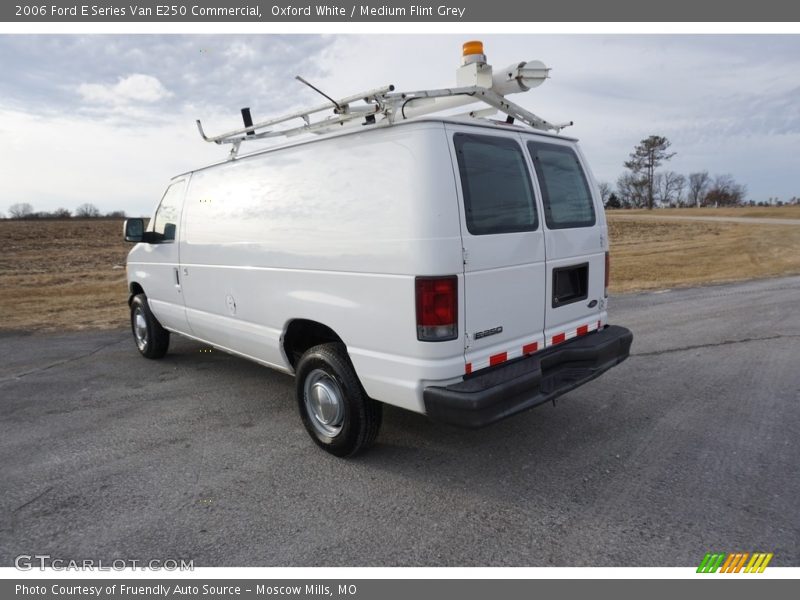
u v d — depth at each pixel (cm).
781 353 627
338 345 384
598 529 296
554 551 279
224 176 481
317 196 378
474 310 330
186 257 534
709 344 677
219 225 481
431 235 311
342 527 304
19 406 511
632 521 302
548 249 384
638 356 631
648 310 938
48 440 430
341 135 362
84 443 423
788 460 366
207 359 669
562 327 405
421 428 438
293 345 438
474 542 288
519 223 363
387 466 375
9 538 302
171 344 754
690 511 310
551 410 468
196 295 529
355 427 369
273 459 390
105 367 641
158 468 379
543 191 387
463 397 308
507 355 356
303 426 449
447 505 324
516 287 359
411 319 319
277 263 414
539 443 405
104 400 523
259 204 433
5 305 1133
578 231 414
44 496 344
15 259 2164
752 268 1694
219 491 346
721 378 543
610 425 434
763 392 500
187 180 540
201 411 488
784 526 294
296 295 399
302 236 388
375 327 342
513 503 324
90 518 319
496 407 319
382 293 334
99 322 941
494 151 355
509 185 360
